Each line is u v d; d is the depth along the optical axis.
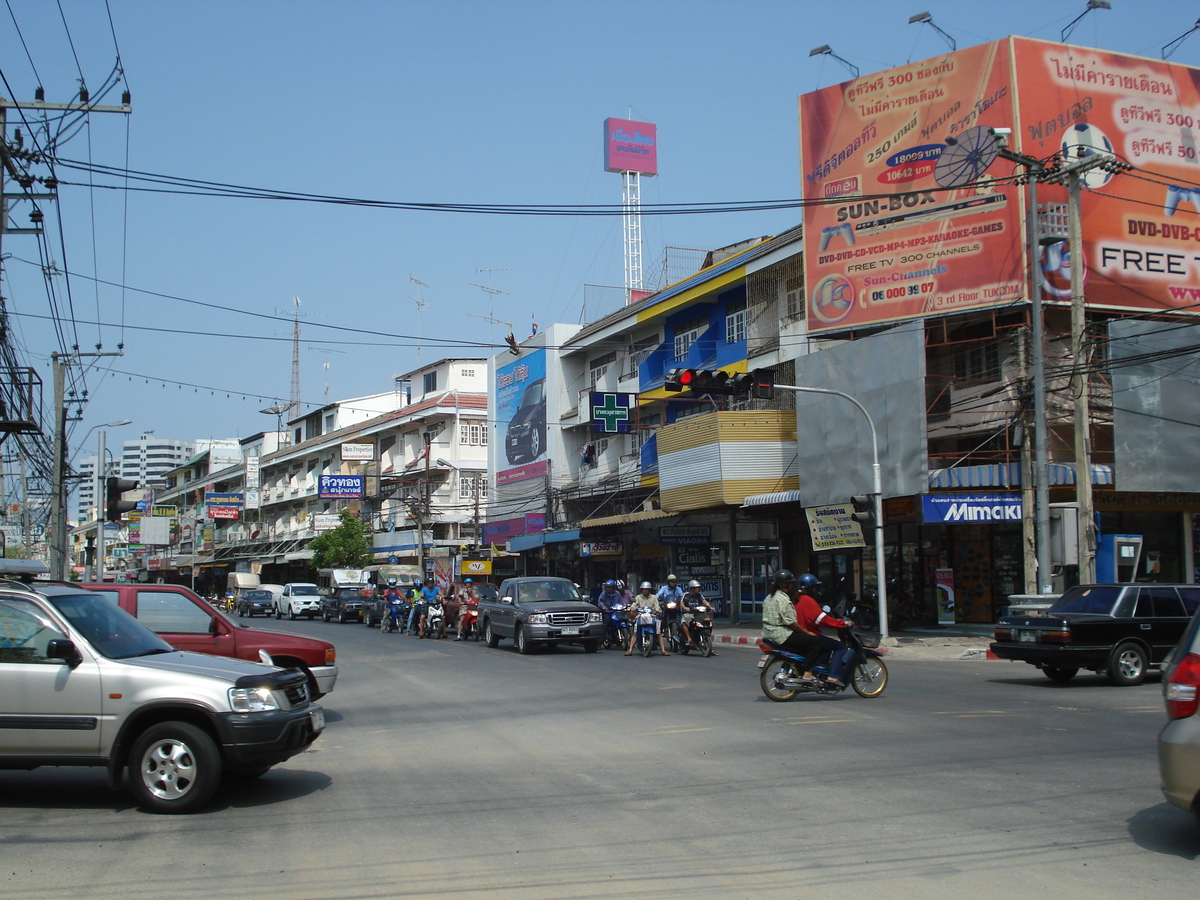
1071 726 11.27
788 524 32.50
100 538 28.95
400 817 7.46
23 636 7.96
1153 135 25.48
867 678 14.24
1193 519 26.28
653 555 37.72
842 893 5.52
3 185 15.64
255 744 7.71
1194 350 22.75
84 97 15.27
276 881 5.85
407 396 68.25
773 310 31.80
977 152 24.84
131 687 7.71
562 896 5.54
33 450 29.16
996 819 7.07
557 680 17.89
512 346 34.22
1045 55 24.89
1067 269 24.17
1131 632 15.36
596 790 8.35
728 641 27.91
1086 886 5.58
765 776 8.77
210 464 92.75
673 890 5.61
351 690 17.48
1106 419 24.70
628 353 40.41
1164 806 7.41
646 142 51.47
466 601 31.56
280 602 53.47
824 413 26.50
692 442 30.58
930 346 26.00
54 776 9.26
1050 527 20.67
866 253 26.28
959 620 26.88
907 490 24.06
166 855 6.44
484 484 53.03
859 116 26.72
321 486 57.91
